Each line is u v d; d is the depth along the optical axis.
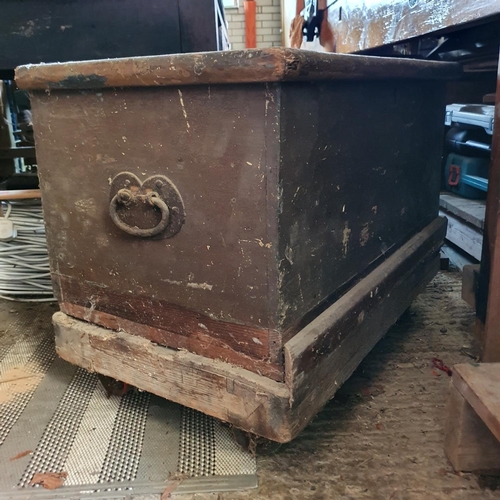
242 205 0.74
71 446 0.96
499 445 0.88
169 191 0.80
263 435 0.82
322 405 0.89
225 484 0.87
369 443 0.97
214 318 0.83
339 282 0.95
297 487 0.86
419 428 1.02
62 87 0.85
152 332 0.93
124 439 0.98
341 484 0.87
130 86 0.78
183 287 0.85
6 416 1.05
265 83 0.66
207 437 0.98
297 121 0.71
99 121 0.84
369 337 1.06
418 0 1.28
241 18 5.37
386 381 1.19
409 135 1.16
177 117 0.75
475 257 1.78
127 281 0.92
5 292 1.66
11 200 1.64
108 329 1.00
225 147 0.73
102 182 0.88
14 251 1.64
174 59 0.71
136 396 1.12
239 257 0.77
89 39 1.27
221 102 0.71
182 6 1.25
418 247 1.28
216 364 0.85
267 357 0.79
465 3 1.09
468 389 0.83
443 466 0.91
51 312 1.58
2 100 2.28
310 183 0.78
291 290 0.78
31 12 1.25
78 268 0.99
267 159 0.69
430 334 1.41
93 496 0.84
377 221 1.08
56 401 1.11
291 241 0.76
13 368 1.25
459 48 1.60
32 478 0.88
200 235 0.80
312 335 0.82
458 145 2.13
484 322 1.27
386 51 1.70
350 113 0.87
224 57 0.66
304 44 2.62
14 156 2.00
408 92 1.11
